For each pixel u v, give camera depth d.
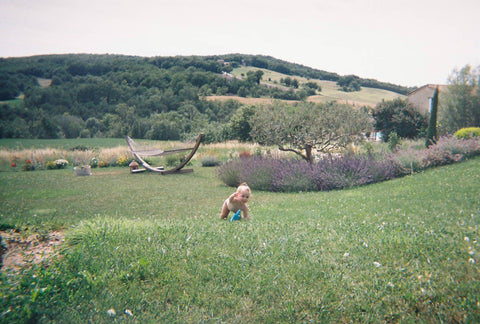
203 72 104.06
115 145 51.59
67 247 4.27
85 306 2.82
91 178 20.27
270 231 5.38
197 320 2.71
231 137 49.75
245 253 4.09
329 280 3.36
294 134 18.34
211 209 10.76
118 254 3.95
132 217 9.57
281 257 3.97
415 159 16.33
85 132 73.44
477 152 17.84
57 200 13.03
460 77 31.38
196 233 5.00
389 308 2.86
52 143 55.66
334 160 16.09
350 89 115.81
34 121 71.81
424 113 46.03
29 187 16.50
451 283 3.17
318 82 129.88
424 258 3.81
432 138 27.17
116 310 2.80
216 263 3.78
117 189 15.89
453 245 4.18
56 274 3.17
